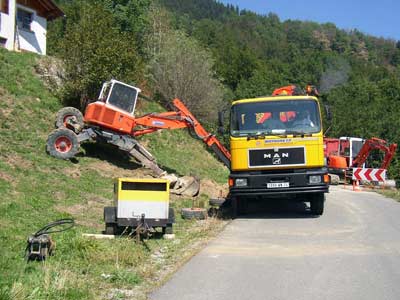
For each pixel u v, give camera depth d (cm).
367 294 702
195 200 1738
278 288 731
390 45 15362
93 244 902
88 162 1872
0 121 1883
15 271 740
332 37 14950
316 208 1485
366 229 1245
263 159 1389
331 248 1009
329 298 684
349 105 6078
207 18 15538
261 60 8962
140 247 985
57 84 2364
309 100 1415
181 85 3659
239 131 1416
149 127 1997
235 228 1264
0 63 2344
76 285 698
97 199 1455
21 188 1356
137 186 1048
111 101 1919
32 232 990
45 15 3225
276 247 1020
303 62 8731
